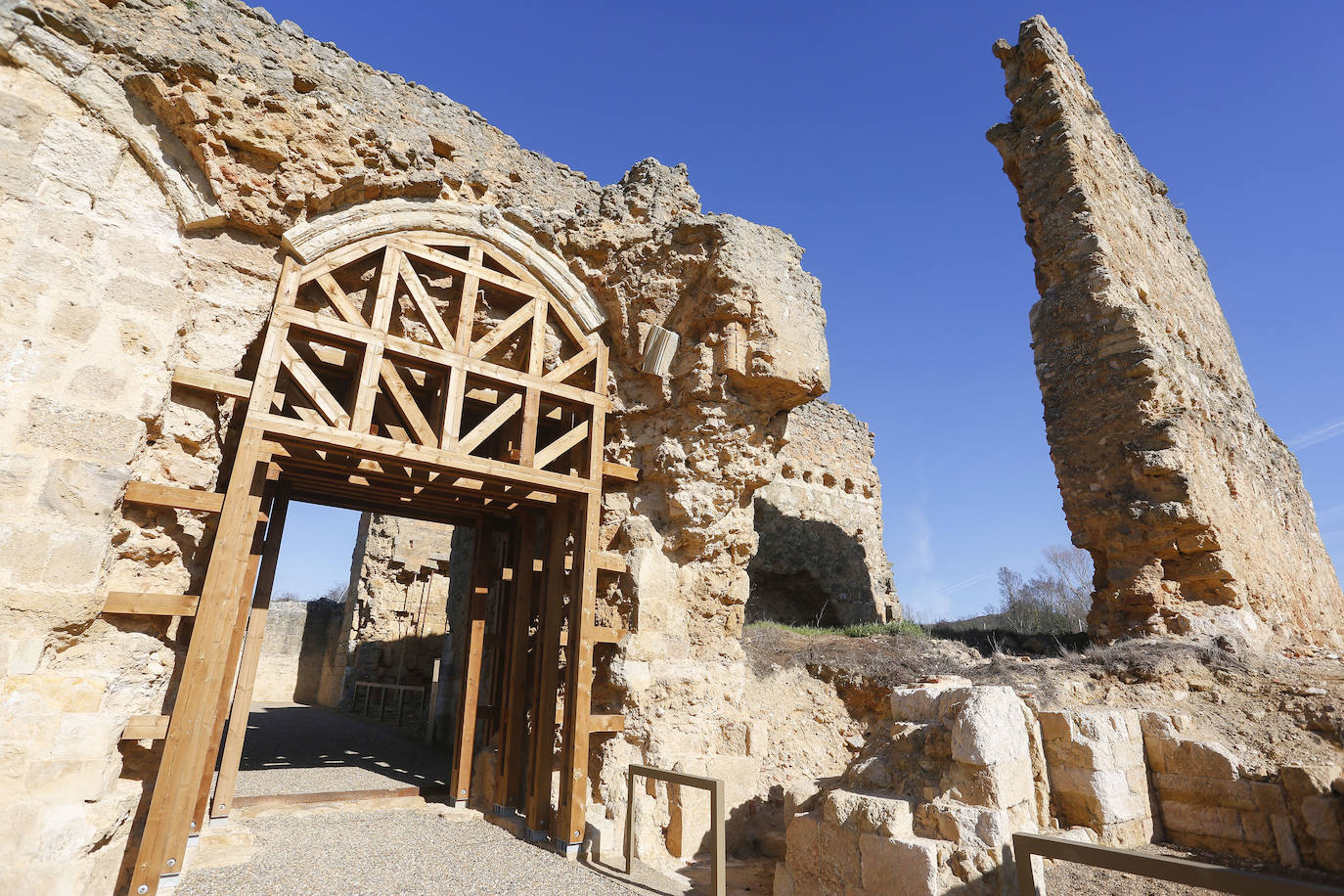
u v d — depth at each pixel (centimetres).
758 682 880
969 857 404
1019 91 1247
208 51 577
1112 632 941
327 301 657
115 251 502
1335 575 1638
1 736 405
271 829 626
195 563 553
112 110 520
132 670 476
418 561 1891
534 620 814
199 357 558
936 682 630
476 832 654
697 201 854
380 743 1286
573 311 777
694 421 760
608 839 633
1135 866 303
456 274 719
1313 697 623
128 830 457
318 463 615
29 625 424
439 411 671
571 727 634
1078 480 1019
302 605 2408
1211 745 560
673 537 748
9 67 479
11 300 449
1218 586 896
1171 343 1143
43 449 445
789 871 499
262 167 597
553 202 806
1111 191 1231
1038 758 560
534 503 735
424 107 733
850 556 1634
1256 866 501
